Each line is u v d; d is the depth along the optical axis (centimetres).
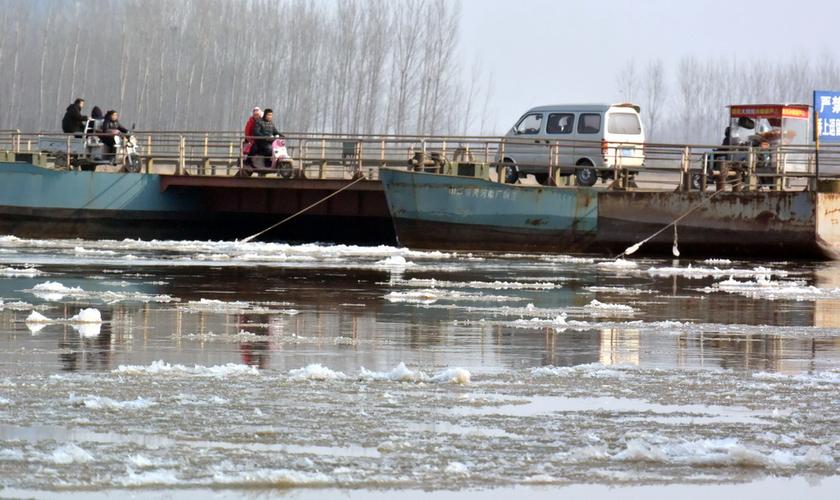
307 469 2161
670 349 3747
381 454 2272
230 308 4722
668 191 8469
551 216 8612
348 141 9600
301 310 4700
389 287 5788
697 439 2434
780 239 8238
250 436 2377
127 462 2166
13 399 2666
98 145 10400
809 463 2259
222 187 10081
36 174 10106
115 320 4225
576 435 2450
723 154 9225
